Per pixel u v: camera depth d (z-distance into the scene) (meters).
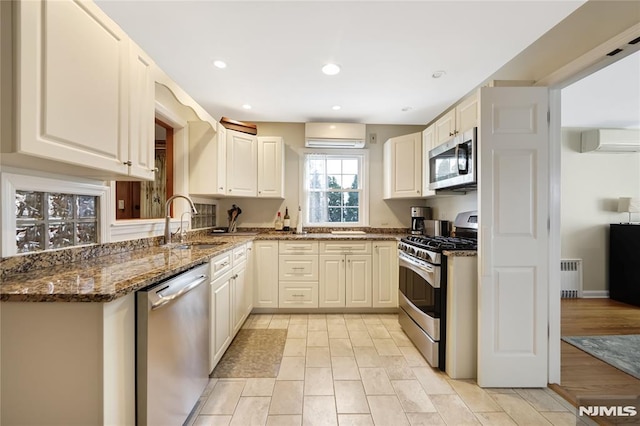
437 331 2.02
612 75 2.42
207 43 1.95
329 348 2.34
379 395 1.74
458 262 1.93
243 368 2.03
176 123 2.60
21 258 1.21
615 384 1.87
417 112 3.30
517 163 1.83
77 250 1.50
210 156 2.82
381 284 3.14
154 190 2.94
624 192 3.98
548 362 1.87
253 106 3.13
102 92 1.23
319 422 1.51
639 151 3.93
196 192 2.82
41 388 0.94
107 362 0.96
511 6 1.59
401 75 2.41
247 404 1.65
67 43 1.04
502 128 1.83
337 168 3.89
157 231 2.29
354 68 2.29
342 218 3.89
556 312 1.87
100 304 0.94
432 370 2.03
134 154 1.46
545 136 1.82
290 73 2.38
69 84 1.06
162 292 1.23
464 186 2.37
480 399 1.72
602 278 3.95
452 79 2.48
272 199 3.74
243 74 2.39
